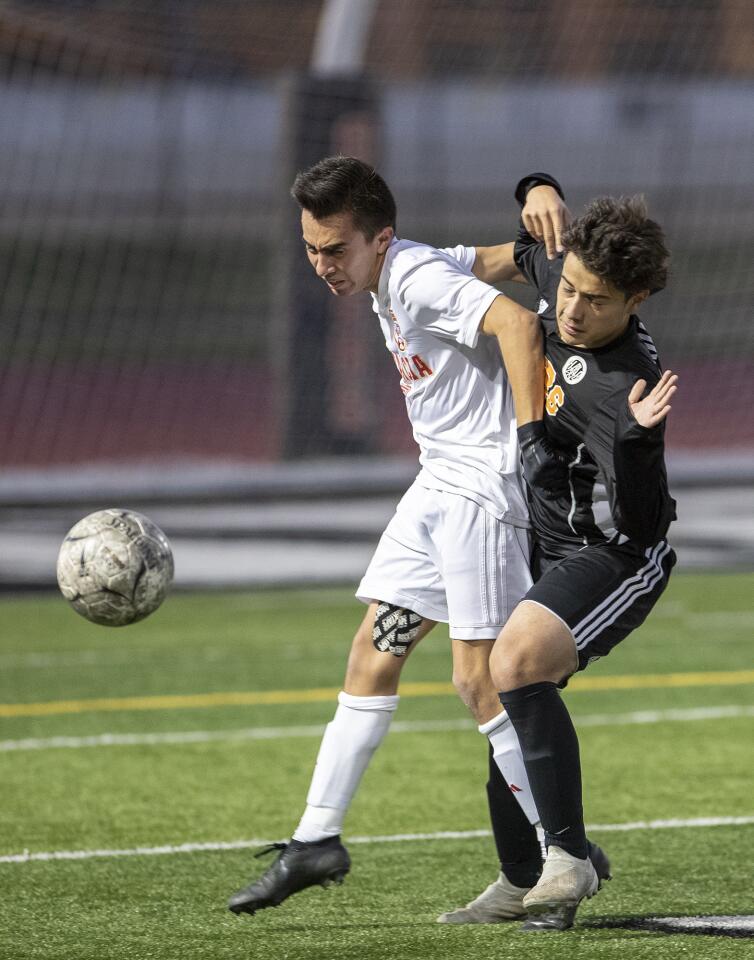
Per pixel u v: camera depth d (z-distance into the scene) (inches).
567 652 484.7
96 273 2918.3
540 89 2694.4
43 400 2861.7
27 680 1151.6
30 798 777.6
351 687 533.0
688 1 2242.9
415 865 637.9
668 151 2379.4
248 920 547.8
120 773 839.7
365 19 1732.3
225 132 2869.1
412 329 524.1
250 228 2920.8
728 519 1684.3
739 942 500.4
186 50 2133.4
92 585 528.7
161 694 1095.0
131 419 2827.3
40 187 2837.1
